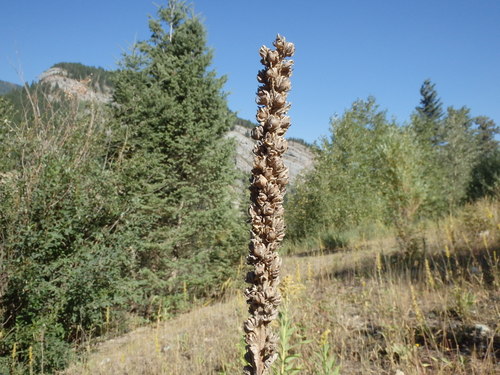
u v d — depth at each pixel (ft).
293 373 7.33
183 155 35.50
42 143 23.38
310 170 73.41
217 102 37.22
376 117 85.61
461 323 13.62
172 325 26.05
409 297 17.49
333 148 70.69
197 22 38.22
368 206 60.44
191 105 34.99
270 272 4.23
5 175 22.00
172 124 34.27
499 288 16.20
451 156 91.56
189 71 36.35
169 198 33.88
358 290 20.92
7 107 24.12
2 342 18.65
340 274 26.73
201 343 17.94
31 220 20.93
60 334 21.27
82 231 24.23
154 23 38.42
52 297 21.25
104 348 23.72
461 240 25.64
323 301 18.84
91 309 23.08
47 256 21.77
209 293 35.78
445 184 59.88
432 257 24.07
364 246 38.58
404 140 36.40
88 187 25.02
